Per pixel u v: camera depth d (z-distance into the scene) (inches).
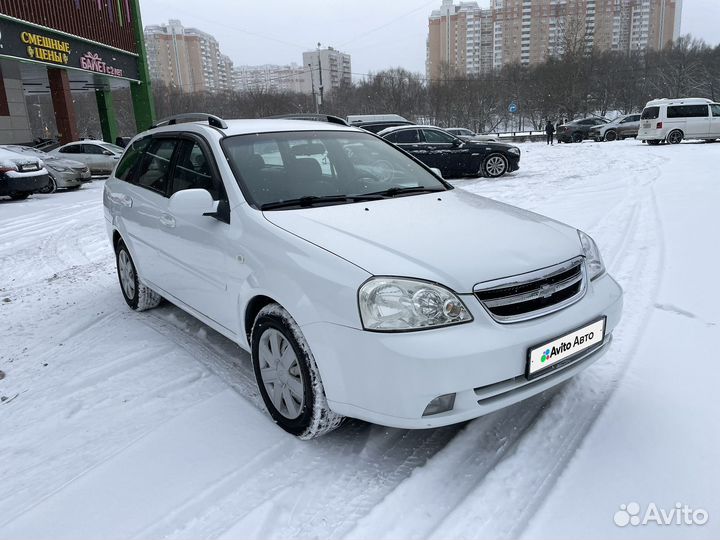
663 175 429.1
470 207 120.6
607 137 1119.6
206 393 121.2
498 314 87.8
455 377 81.6
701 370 119.0
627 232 241.4
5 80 844.6
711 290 165.2
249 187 117.0
